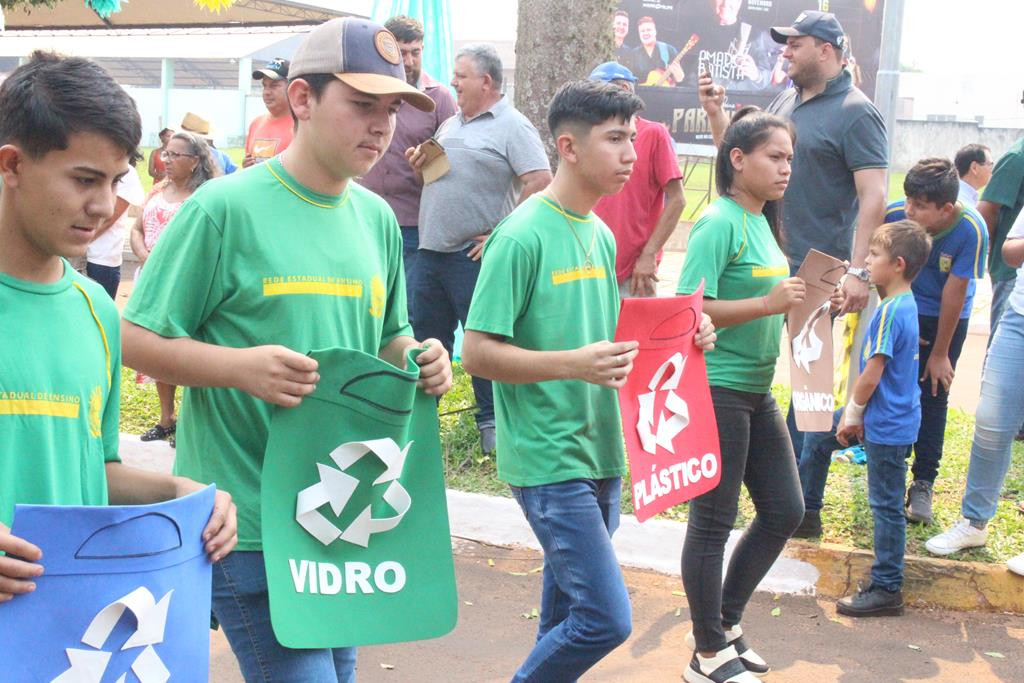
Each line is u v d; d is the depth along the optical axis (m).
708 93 5.62
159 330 2.64
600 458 3.48
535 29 7.45
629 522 5.66
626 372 3.21
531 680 3.38
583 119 3.36
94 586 2.06
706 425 3.71
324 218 2.78
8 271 2.16
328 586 2.64
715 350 4.09
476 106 6.48
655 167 6.77
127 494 2.44
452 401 7.28
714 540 4.16
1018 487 6.25
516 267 3.36
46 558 2.01
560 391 3.38
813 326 4.41
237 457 2.73
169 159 7.28
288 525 2.61
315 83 2.65
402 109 6.95
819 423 4.40
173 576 2.19
